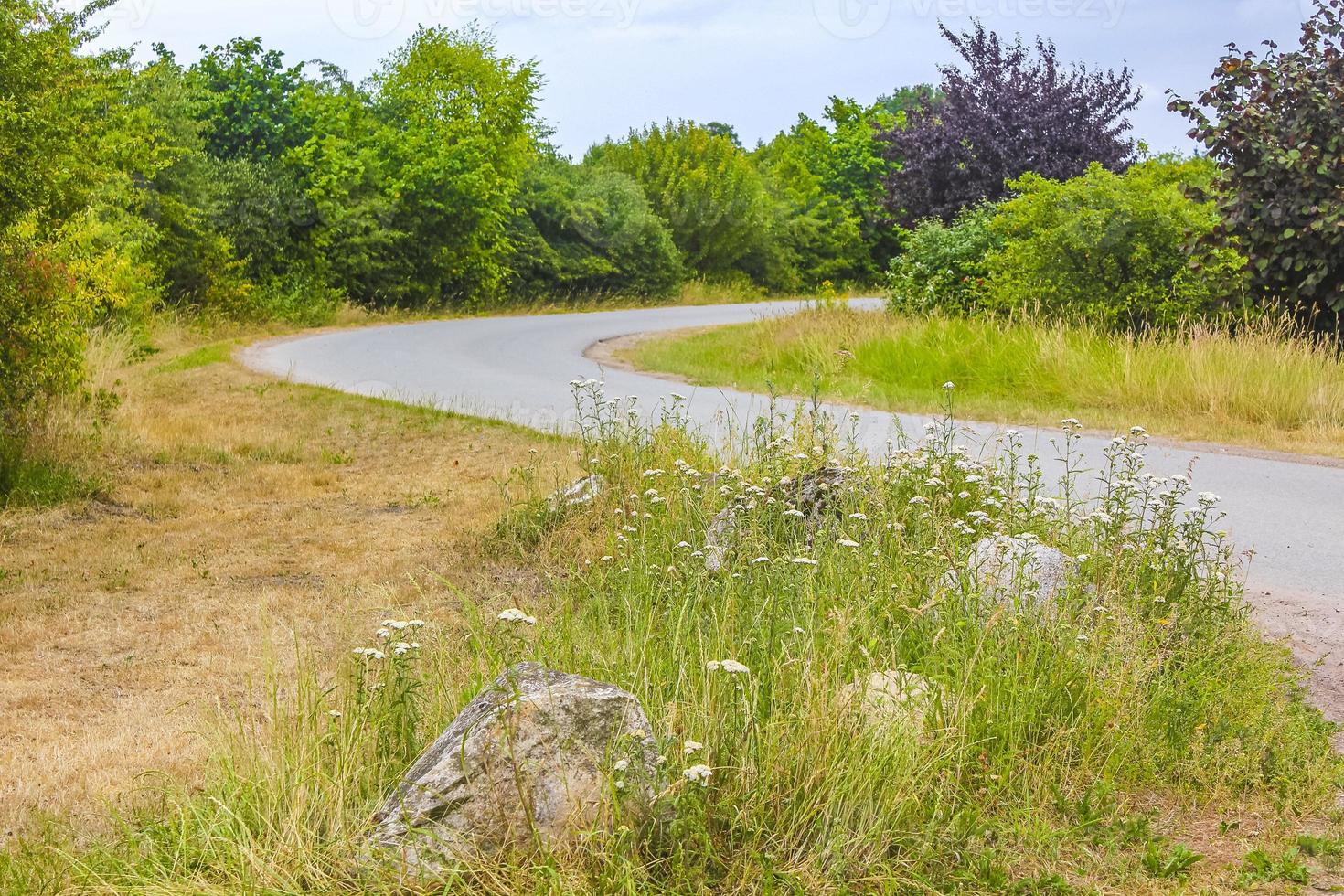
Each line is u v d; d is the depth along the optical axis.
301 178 32.69
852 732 4.33
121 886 3.71
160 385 16.62
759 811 4.04
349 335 26.78
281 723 4.54
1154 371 14.53
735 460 9.19
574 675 4.24
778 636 5.05
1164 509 6.73
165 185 26.77
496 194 37.00
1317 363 13.92
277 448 12.20
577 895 3.60
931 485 7.01
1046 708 4.95
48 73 11.06
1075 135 27.92
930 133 28.84
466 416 13.88
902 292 22.75
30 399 11.38
